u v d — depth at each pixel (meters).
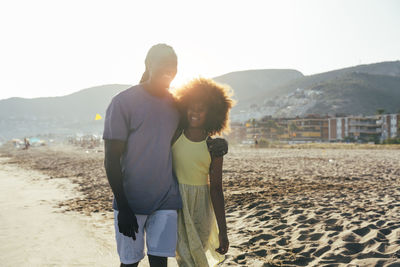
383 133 104.25
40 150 67.38
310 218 5.04
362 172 12.44
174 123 2.25
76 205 7.75
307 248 3.79
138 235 2.20
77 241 4.70
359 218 4.88
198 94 2.21
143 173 2.15
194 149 2.28
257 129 119.88
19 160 34.84
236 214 5.88
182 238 2.32
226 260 3.63
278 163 18.39
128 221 2.04
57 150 63.47
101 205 7.59
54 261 3.90
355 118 105.62
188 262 2.27
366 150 40.47
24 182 13.47
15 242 4.71
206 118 2.28
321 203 6.17
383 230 4.15
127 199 2.18
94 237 4.90
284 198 6.84
